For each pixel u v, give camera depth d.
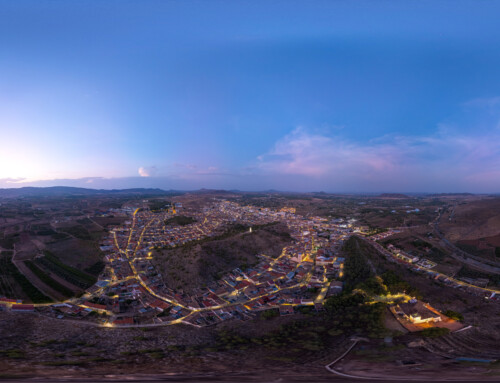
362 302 68.12
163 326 64.75
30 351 35.44
